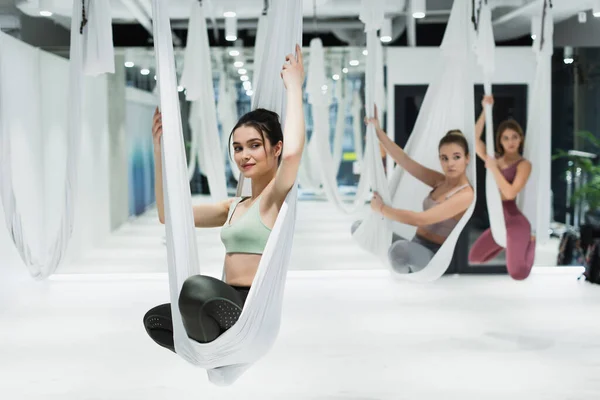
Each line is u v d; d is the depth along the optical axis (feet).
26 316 15.88
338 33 20.81
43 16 19.39
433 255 17.35
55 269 16.47
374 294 18.16
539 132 18.63
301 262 21.50
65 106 21.06
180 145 8.13
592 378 11.31
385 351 12.91
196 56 18.20
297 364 12.16
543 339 13.67
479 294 18.08
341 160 21.63
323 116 19.22
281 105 8.84
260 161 8.05
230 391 10.84
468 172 15.57
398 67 20.52
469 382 11.14
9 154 15.76
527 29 20.17
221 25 20.94
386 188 16.43
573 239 21.24
